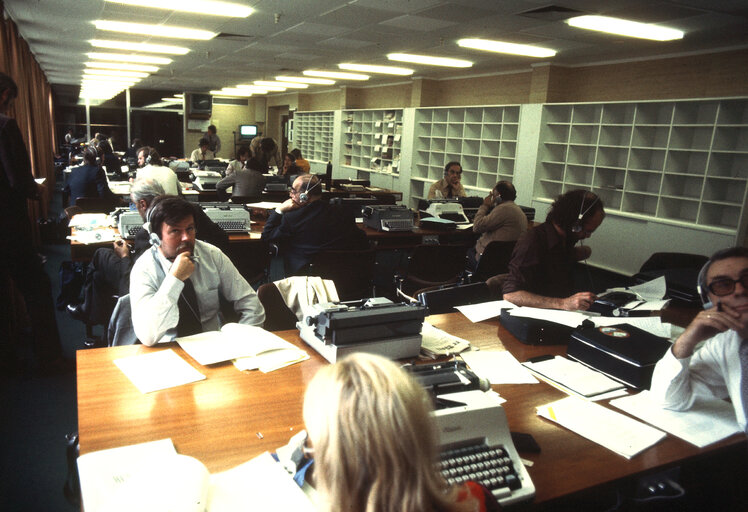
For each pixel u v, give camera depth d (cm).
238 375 178
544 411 161
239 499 110
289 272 403
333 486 64
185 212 213
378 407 64
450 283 425
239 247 404
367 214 521
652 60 702
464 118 992
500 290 294
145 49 884
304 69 1070
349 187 758
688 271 313
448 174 648
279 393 167
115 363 183
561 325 218
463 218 566
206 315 228
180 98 1858
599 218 259
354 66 989
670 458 141
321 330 190
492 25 576
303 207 389
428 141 1102
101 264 313
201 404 158
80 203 566
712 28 536
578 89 810
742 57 599
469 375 141
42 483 234
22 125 665
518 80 902
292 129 1741
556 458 138
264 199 634
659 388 167
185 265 202
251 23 642
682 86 668
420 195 1123
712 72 632
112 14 615
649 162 712
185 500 96
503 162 927
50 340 329
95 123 1861
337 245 389
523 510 118
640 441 147
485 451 123
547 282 268
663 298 293
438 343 210
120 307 225
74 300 352
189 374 177
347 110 1345
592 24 545
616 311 244
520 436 144
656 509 200
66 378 330
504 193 461
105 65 1119
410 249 515
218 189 698
